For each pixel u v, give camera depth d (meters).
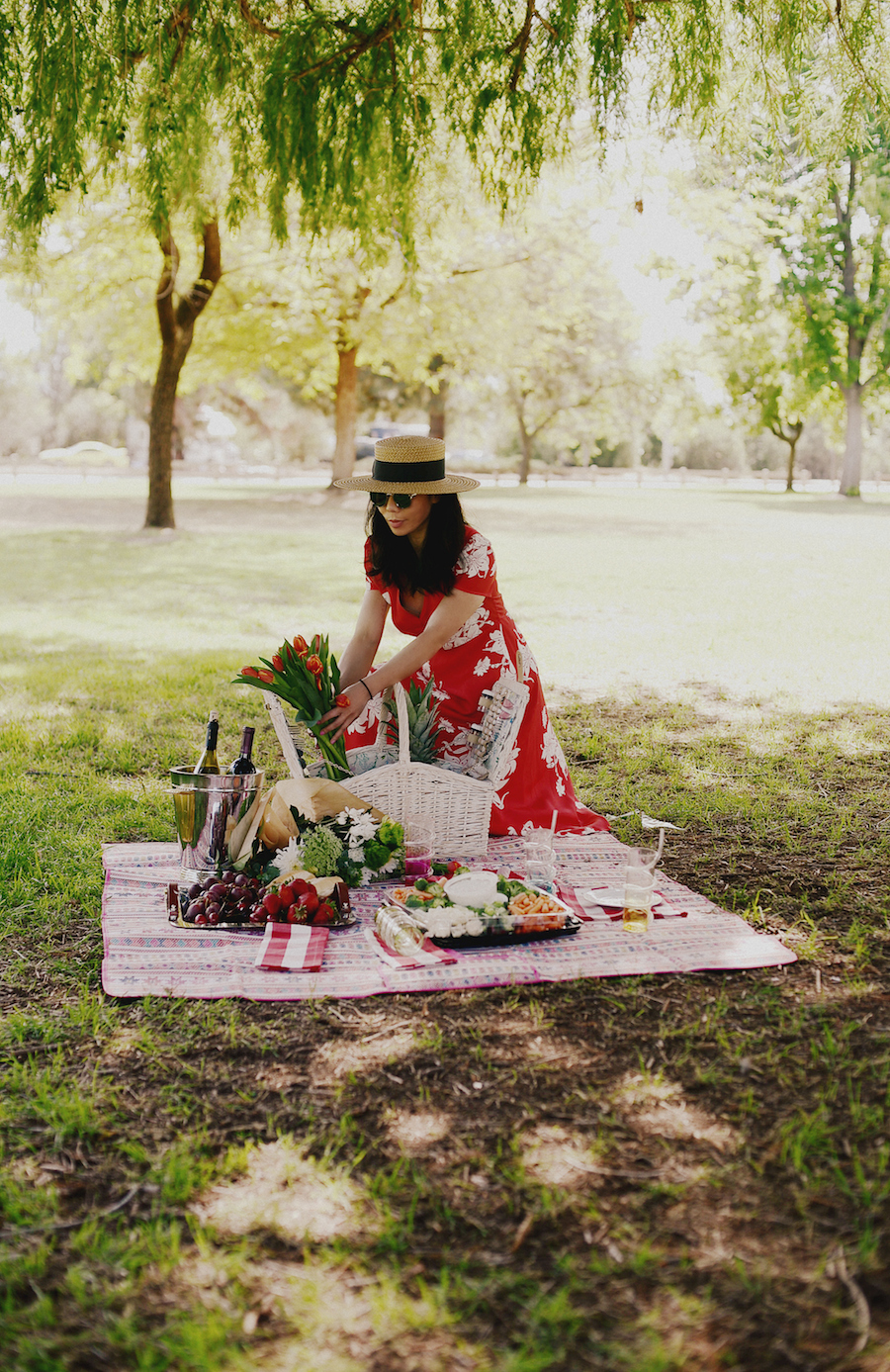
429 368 33.06
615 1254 2.14
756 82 5.62
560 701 7.51
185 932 3.70
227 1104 2.67
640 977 3.37
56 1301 2.03
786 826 4.88
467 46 5.51
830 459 66.06
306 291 21.55
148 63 5.57
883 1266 2.10
